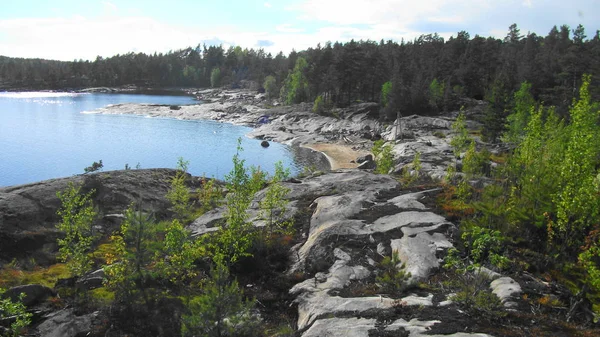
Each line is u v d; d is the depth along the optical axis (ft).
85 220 73.61
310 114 340.59
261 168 210.38
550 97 254.47
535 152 75.46
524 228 62.08
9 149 232.32
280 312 52.95
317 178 104.68
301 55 637.71
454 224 68.08
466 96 360.28
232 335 41.57
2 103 444.14
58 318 52.42
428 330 38.93
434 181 104.78
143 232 56.85
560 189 58.90
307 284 55.98
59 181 104.27
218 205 100.89
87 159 217.97
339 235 66.18
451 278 51.72
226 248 63.57
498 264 50.29
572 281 50.55
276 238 71.77
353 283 54.70
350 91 373.61
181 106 440.86
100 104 473.26
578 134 60.03
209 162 222.89
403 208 74.95
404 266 50.93
